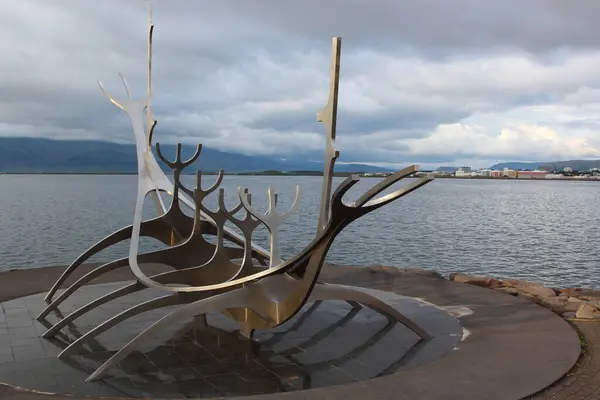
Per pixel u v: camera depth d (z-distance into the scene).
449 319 11.06
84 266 16.86
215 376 8.03
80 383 7.73
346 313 11.44
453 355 8.81
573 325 10.77
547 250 33.47
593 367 8.45
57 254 28.59
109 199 75.50
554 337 9.79
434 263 29.03
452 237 39.34
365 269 16.41
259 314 9.19
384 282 14.73
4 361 8.55
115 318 8.89
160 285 9.36
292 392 7.23
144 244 32.94
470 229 44.62
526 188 158.75
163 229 11.52
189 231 11.66
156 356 8.82
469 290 13.71
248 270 9.78
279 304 8.94
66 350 8.78
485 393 7.31
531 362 8.49
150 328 8.28
